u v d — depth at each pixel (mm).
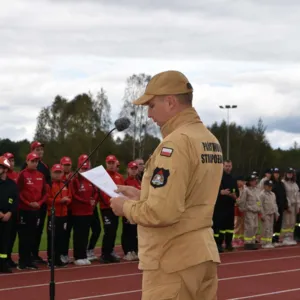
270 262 12461
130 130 49531
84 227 11266
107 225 11625
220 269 11375
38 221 10812
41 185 10578
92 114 50531
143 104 3693
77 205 11211
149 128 49812
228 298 8820
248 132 52438
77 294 8750
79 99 51531
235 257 13023
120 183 11852
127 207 3500
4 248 10070
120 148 49844
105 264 11492
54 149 48562
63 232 10906
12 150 38562
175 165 3365
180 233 3479
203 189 3547
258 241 16219
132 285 9477
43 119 51844
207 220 3578
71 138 48750
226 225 13828
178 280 3477
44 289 8977
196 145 3500
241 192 14633
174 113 3645
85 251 11406
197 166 3484
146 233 3590
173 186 3328
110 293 8867
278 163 53094
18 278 9750
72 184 11188
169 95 3621
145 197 3570
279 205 15586
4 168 9844
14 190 9984
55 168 10820
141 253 3625
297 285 9984
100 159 46406
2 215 9758
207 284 3658
